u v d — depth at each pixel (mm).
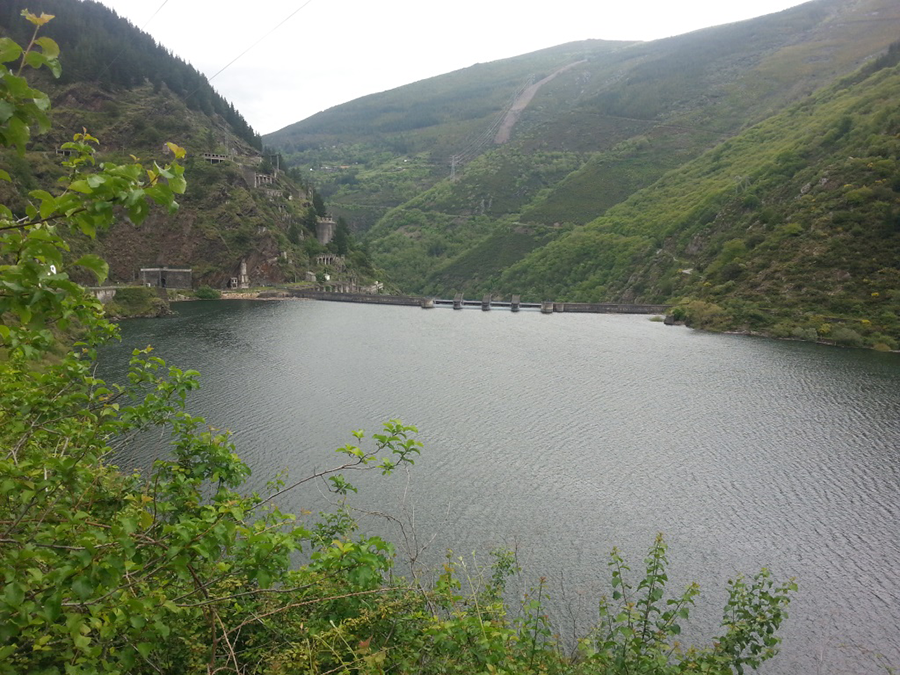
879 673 20562
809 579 25969
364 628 8797
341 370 62594
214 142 182000
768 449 41812
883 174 113812
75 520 6176
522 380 61688
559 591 23891
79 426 9406
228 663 7867
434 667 8242
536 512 30938
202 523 6406
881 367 71250
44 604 5391
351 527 13391
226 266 149500
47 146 145000
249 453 36281
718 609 23531
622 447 41625
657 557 12547
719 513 31875
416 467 35750
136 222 5211
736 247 123250
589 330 101750
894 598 24734
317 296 143500
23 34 172875
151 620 6395
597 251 185875
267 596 9070
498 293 198375
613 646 11383
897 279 97688
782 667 20750
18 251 5270
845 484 35969
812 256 108438
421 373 63219
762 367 70688
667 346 85562
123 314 97062
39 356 7320
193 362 61656
